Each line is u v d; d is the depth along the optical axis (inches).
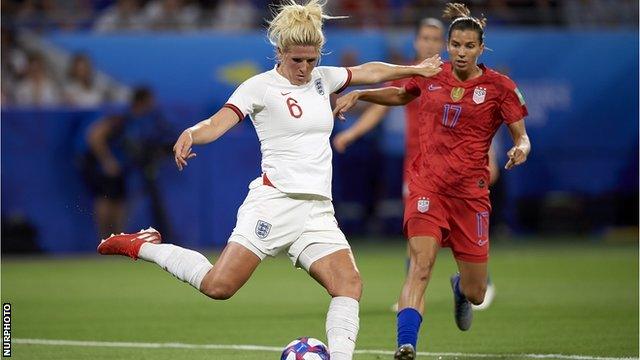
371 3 2800.2
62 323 1402.6
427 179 1062.4
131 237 964.6
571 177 2672.2
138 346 1201.4
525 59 2632.9
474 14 2728.8
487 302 1537.9
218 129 895.1
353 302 899.4
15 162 2380.7
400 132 2613.2
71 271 2127.2
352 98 1076.5
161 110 2383.1
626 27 2778.1
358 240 2684.5
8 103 2497.5
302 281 1951.3
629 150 2677.2
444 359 1100.5
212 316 1467.8
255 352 1155.9
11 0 2632.9
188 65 2524.6
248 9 2723.9
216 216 2423.7
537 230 2731.3
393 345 1198.3
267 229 902.4
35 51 2511.1
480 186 1068.5
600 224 2728.8
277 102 904.9
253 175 2440.9
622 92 2659.9
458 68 1050.1
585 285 1833.2
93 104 2482.8
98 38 2516.0
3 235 2395.4
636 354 1127.6
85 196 2389.3
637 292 1731.1
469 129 1055.6
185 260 931.3
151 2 2687.0
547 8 2775.6
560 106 2647.6
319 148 914.1
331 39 2551.7
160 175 2390.5
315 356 905.5
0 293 1764.3
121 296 1716.3
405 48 2559.1
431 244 1039.6
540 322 1387.8
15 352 1160.2
